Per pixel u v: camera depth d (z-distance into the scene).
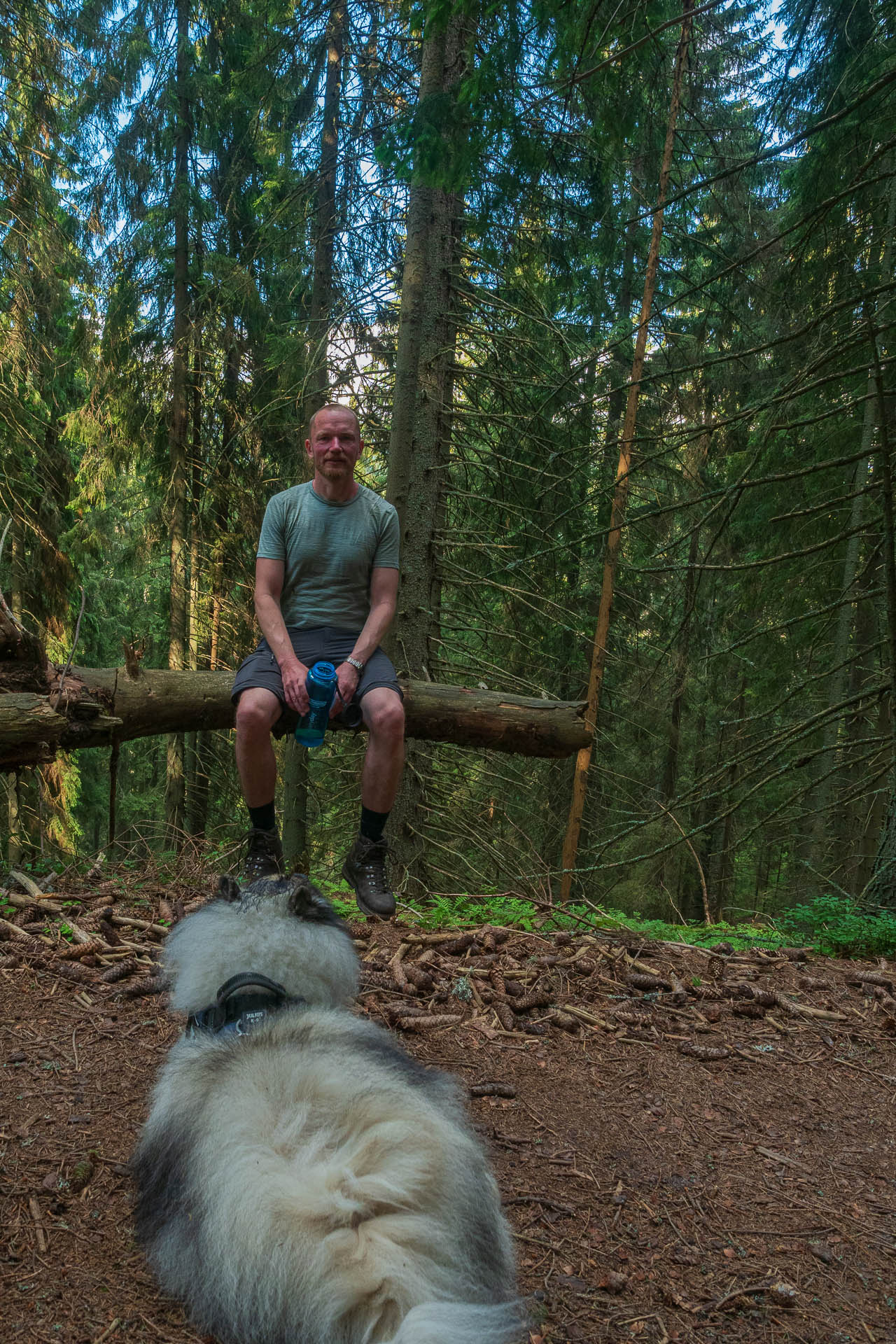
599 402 11.14
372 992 3.94
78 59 12.30
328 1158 1.78
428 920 5.34
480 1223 1.90
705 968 4.71
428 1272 1.62
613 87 5.66
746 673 12.80
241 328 14.59
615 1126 3.07
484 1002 3.97
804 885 12.43
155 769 21.55
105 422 14.70
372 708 3.74
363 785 3.87
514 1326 1.63
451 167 6.52
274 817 3.94
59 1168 2.49
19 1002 3.52
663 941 5.15
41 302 12.45
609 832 13.61
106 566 18.66
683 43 6.27
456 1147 1.94
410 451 9.19
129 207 14.62
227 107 14.10
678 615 12.93
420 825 9.43
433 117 6.39
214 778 16.17
